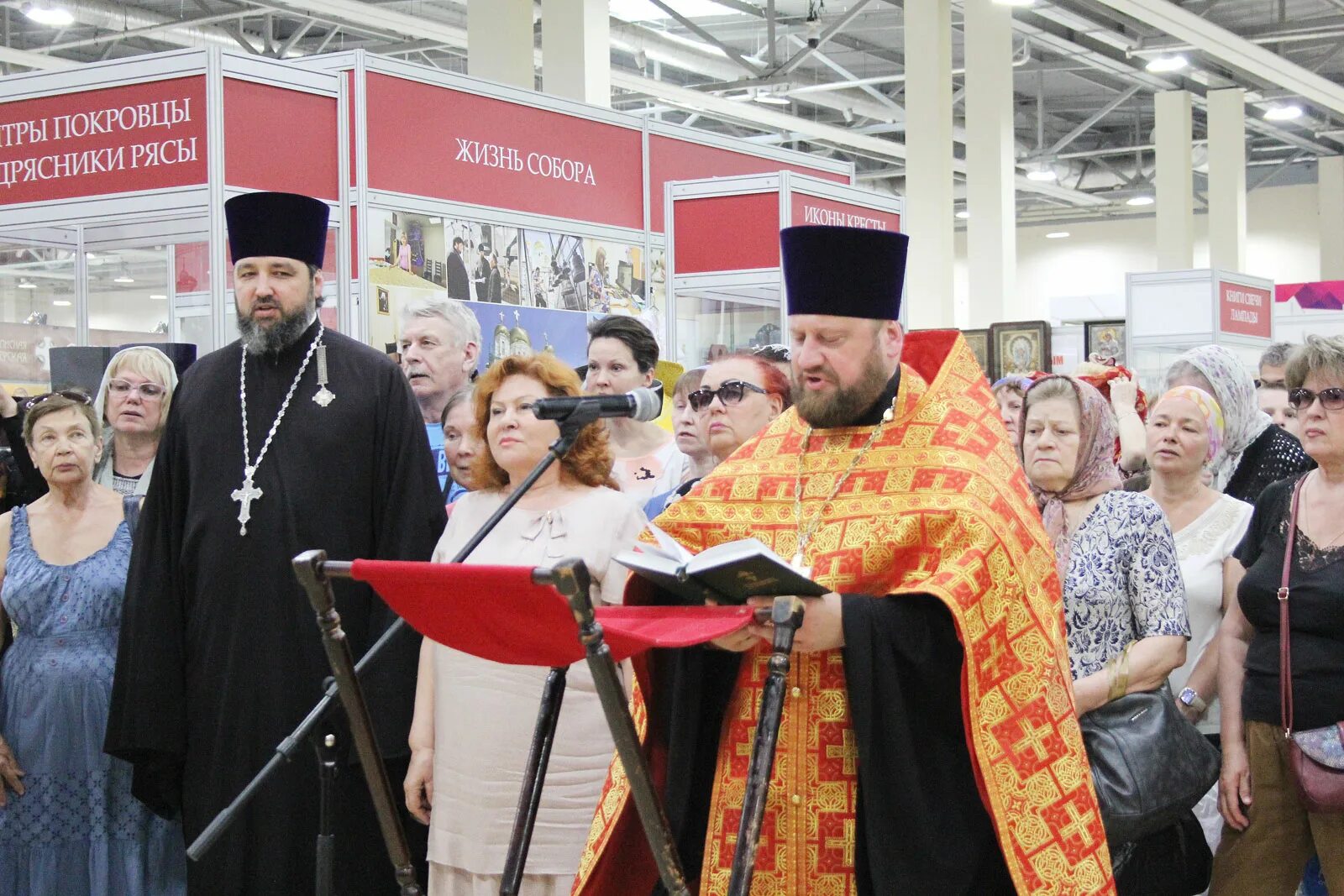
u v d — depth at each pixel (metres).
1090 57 19.69
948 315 14.97
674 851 1.96
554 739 3.22
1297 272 28.36
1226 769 3.53
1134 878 3.29
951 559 2.43
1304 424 3.40
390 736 3.58
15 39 18.11
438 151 6.34
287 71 4.91
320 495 3.69
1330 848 3.32
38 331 5.08
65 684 3.92
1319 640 3.33
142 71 4.73
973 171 16.17
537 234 6.89
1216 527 3.92
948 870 2.39
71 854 3.93
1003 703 2.38
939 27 15.03
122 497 4.14
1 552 4.08
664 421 5.71
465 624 2.11
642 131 7.65
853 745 2.49
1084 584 3.39
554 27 11.07
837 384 2.56
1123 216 29.98
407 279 6.18
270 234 3.71
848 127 24.59
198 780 3.68
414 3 16.84
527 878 3.19
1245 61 18.55
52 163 4.91
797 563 2.54
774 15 17.52
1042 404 3.56
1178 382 4.97
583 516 3.35
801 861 2.48
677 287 7.72
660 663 2.66
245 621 3.64
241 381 3.80
